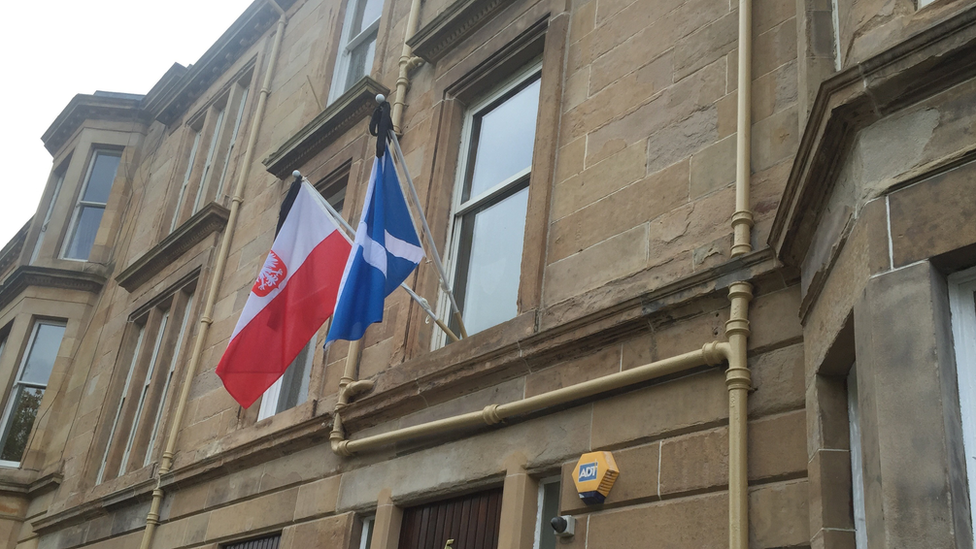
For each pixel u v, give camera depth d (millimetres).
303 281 7145
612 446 5148
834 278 4027
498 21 8203
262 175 11688
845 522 3850
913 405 3234
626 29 6781
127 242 15672
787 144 5145
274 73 13219
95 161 17750
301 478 7648
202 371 10461
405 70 9250
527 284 6316
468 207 7754
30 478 13750
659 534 4652
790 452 4293
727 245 5160
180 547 8930
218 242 11883
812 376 4238
